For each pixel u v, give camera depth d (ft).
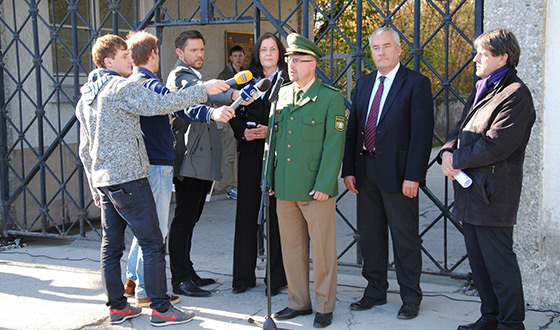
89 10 20.34
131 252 12.58
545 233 11.88
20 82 16.92
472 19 40.55
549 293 11.98
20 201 18.38
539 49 11.41
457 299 12.70
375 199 11.92
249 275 13.30
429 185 26.94
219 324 11.61
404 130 11.30
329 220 11.25
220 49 25.07
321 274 11.30
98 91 11.02
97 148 10.92
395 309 12.17
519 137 9.68
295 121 11.18
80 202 16.90
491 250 10.20
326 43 35.53
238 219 13.15
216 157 13.10
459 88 44.88
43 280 14.43
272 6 26.55
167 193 11.98
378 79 11.75
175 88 12.43
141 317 12.04
